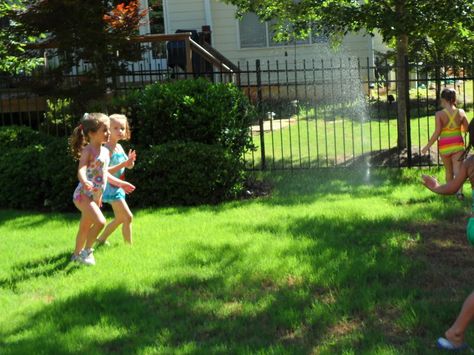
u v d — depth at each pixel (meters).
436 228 6.69
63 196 8.92
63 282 5.51
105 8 10.80
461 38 11.32
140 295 5.10
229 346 4.09
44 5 10.27
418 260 5.57
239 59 19.61
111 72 11.22
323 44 19.28
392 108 17.02
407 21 10.14
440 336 4.09
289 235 6.59
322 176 10.05
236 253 6.02
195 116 9.15
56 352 4.10
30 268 6.02
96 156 5.96
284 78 19.38
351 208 7.74
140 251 6.30
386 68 10.89
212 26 19.52
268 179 9.91
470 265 5.49
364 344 4.02
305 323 4.40
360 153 11.58
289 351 3.94
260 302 4.79
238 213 7.88
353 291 4.90
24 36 10.90
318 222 7.06
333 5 10.88
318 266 5.51
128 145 9.24
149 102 9.22
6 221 8.32
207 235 6.78
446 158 8.56
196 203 8.80
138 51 11.39
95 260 6.08
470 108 16.47
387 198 8.28
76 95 10.84
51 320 4.64
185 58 15.20
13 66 10.73
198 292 5.12
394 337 4.13
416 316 4.35
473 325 4.22
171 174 8.75
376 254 5.79
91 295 5.09
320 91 18.59
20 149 9.52
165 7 19.19
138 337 4.30
